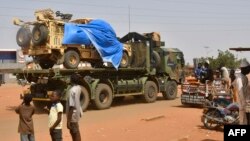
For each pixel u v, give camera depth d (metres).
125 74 21.12
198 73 19.89
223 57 55.72
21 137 8.32
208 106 12.62
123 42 22.77
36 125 14.21
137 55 22.25
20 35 18.55
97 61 19.72
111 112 17.80
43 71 17.42
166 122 14.20
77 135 8.70
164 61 23.47
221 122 12.14
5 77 51.22
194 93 19.03
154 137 11.34
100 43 19.16
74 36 17.86
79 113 8.69
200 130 12.45
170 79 24.11
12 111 18.66
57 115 8.18
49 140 11.05
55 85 17.53
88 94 18.28
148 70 22.17
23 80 19.06
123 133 12.03
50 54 18.16
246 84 9.01
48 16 17.78
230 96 12.51
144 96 22.00
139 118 15.38
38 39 17.62
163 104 21.27
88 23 19.23
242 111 9.02
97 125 13.75
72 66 17.92
